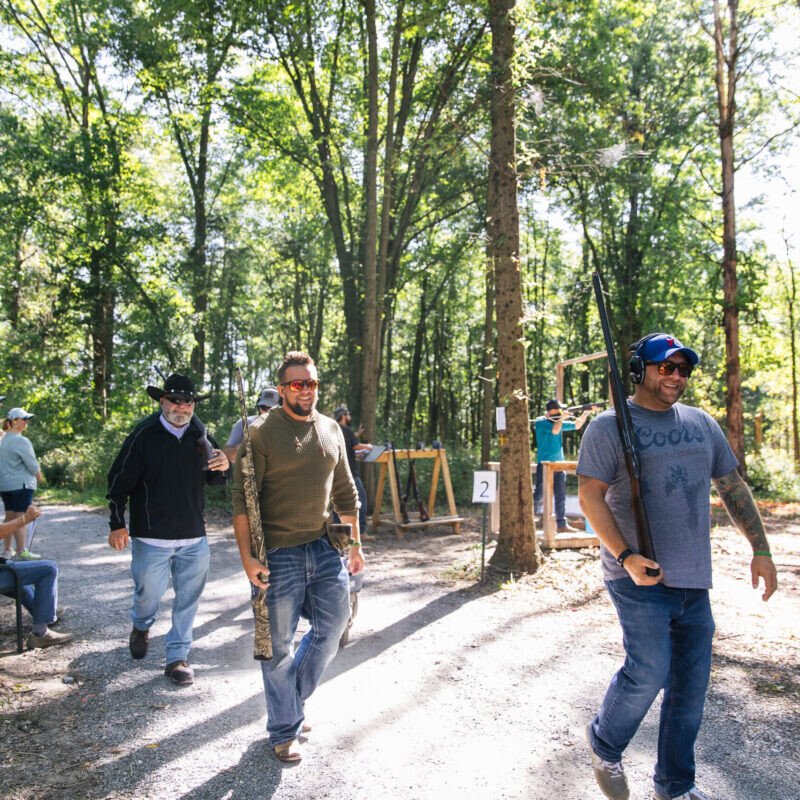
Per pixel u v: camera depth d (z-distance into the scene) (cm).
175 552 474
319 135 1748
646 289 2234
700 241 2206
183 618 471
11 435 852
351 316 1769
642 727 394
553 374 3478
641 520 278
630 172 2130
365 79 1803
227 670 486
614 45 1850
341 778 335
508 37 788
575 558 818
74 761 354
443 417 4078
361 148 1777
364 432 1328
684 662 284
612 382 296
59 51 2344
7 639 557
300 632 570
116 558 897
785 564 829
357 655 509
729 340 1828
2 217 2170
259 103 1853
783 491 1875
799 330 3091
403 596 683
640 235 2262
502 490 779
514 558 765
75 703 426
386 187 1410
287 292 3662
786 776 336
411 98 1666
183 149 2353
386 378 2911
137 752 363
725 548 916
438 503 1561
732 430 1828
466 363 3969
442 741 372
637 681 275
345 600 368
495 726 390
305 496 357
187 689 450
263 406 647
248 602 677
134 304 2320
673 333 2359
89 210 2217
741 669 477
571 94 1698
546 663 488
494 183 791
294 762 349
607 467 289
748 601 656
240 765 349
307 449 360
